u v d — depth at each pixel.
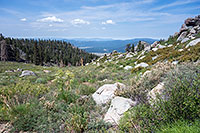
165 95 2.98
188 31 25.28
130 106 4.11
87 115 4.21
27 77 14.74
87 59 119.25
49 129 3.53
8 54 90.06
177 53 15.45
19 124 3.56
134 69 14.08
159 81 4.88
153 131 2.36
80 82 10.02
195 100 2.31
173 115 2.42
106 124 3.62
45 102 4.86
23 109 4.08
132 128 2.90
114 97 5.29
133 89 4.61
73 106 4.71
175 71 4.64
